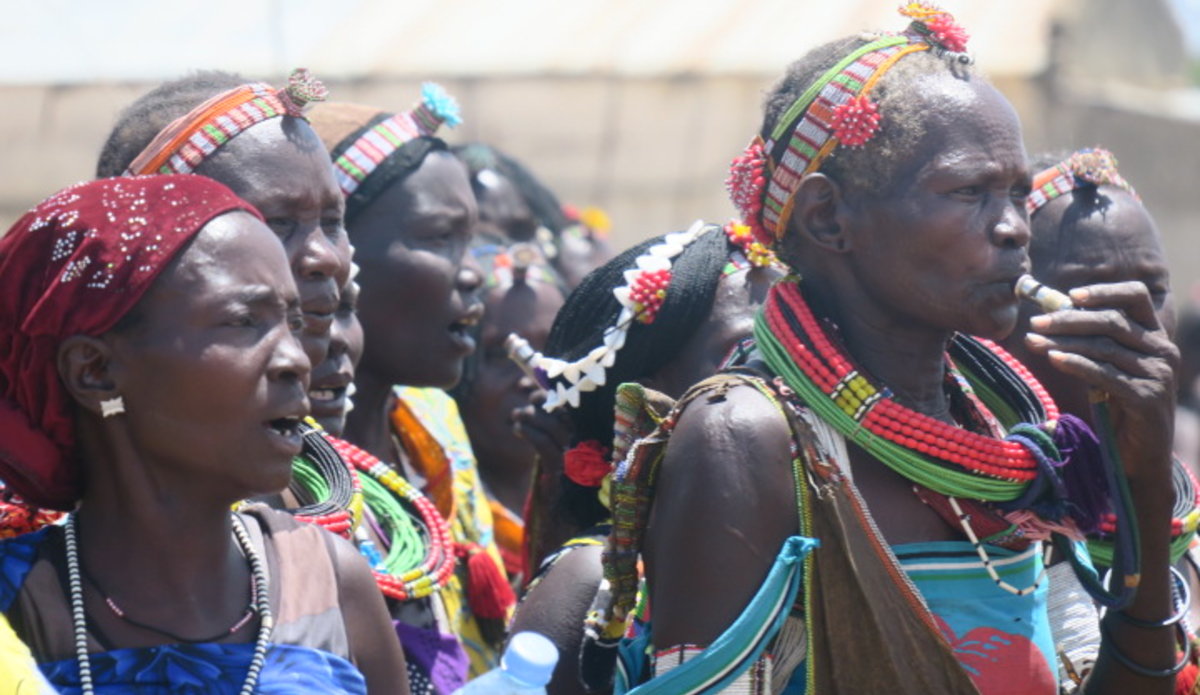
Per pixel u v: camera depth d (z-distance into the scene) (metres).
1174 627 9.87
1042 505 9.35
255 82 11.06
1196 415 25.75
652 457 9.30
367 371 13.55
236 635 8.32
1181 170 41.06
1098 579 9.84
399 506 11.84
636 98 40.59
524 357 12.12
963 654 9.09
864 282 9.38
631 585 9.50
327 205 10.88
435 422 14.20
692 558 8.78
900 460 9.09
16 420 8.32
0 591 8.13
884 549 8.88
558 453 12.97
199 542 8.30
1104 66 44.44
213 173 10.45
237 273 8.12
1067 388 11.95
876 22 40.09
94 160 38.56
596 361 11.73
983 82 9.44
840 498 8.88
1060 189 12.41
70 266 8.02
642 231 40.97
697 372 11.57
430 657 11.62
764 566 8.74
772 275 11.74
